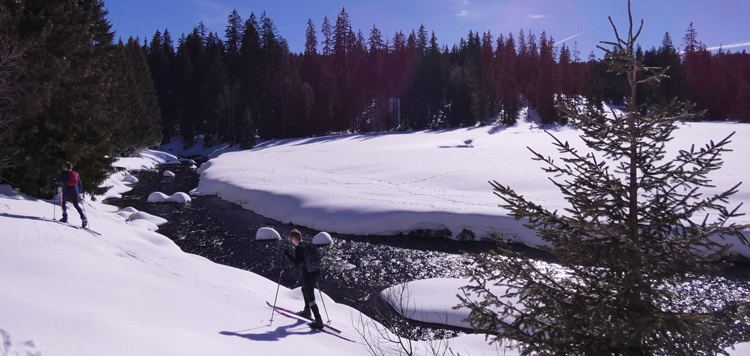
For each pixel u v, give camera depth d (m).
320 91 79.81
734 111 72.06
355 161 40.06
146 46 86.50
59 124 15.98
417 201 21.50
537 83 84.50
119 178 35.03
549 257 14.68
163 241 12.34
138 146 50.16
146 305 5.93
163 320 5.37
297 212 21.80
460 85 81.81
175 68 82.44
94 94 18.56
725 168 25.08
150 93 62.75
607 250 3.81
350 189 25.62
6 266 6.29
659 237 4.04
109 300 5.70
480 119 82.62
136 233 12.43
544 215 4.30
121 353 3.96
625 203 4.16
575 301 4.12
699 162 3.94
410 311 10.42
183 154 73.25
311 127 77.12
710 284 11.70
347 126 82.00
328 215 20.66
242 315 6.73
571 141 52.12
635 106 3.99
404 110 85.88
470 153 42.12
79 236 9.01
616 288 4.01
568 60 92.75
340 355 5.87
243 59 88.44
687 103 3.92
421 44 110.88
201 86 82.38
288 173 33.59
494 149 45.12
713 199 3.91
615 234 3.96
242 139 67.44
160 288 7.11
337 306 9.50
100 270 7.21
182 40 95.25
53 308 4.50
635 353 3.79
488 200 21.25
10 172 15.08
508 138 61.66
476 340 7.87
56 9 15.91
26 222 8.68
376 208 20.44
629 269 3.86
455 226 18.36
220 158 48.69
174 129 82.44
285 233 19.36
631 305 3.90
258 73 85.50
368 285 12.91
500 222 17.66
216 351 4.67
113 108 26.92
